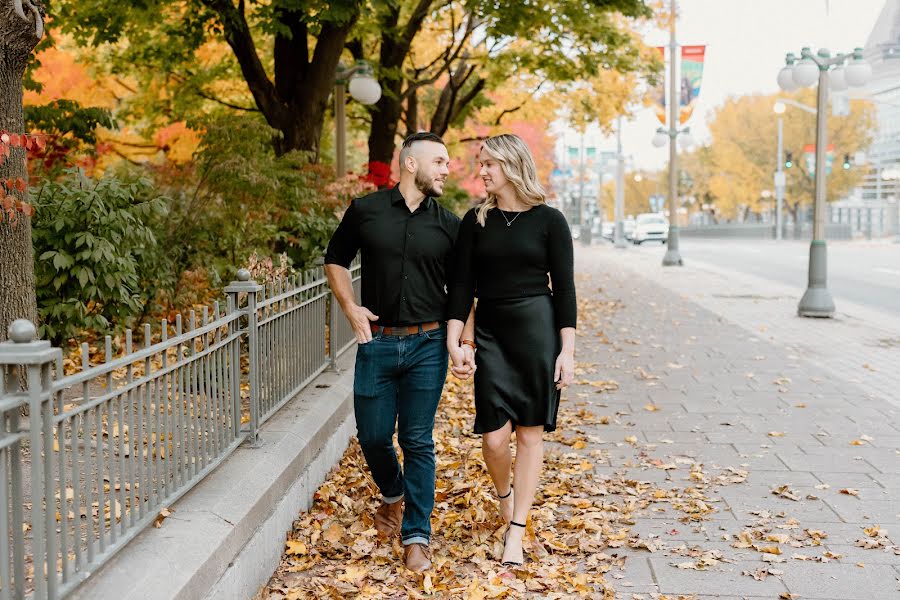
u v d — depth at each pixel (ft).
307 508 15.78
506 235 13.48
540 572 13.23
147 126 61.52
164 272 28.76
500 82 63.87
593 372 30.73
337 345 23.95
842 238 179.52
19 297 17.70
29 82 41.73
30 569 10.47
